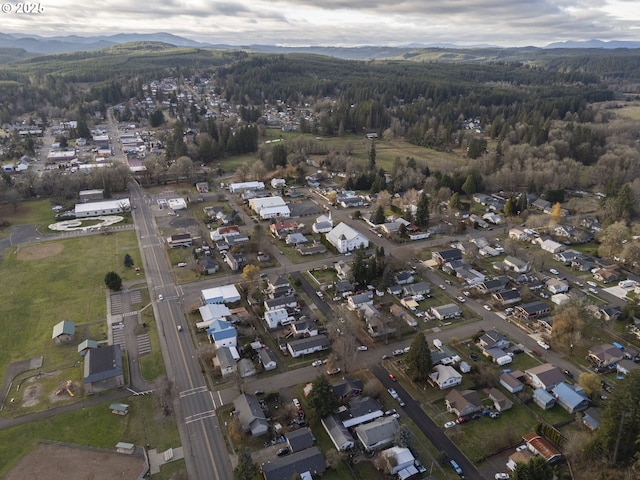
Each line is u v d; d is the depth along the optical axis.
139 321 97.94
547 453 65.00
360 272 113.75
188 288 112.06
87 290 110.12
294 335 94.12
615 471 62.31
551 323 98.12
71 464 63.84
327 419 71.19
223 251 131.62
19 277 115.38
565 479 62.78
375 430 68.25
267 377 82.69
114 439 68.19
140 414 73.12
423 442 68.94
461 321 101.25
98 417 72.19
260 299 107.31
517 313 103.25
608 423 62.22
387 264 118.06
